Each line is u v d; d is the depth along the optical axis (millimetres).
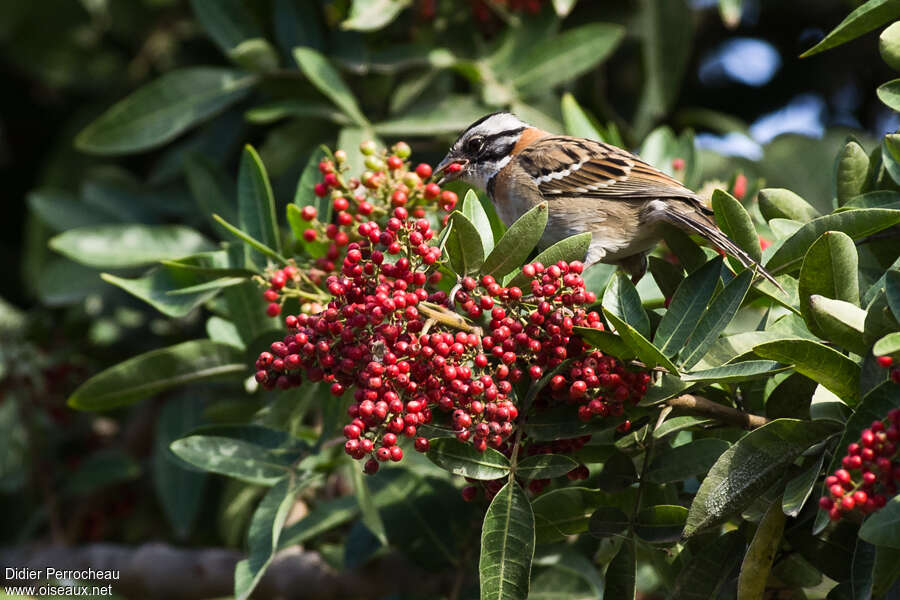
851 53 14148
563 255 6004
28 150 14812
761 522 5602
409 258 5797
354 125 9820
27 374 11375
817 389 5754
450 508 8203
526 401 5891
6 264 14219
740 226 6332
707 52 14633
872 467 4938
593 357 5742
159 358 7590
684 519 5867
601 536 5973
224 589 10398
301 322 5832
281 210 10781
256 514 6590
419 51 10422
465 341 5602
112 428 12297
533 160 9047
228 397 11008
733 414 6113
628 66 13633
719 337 6211
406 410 5480
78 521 11883
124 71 14531
